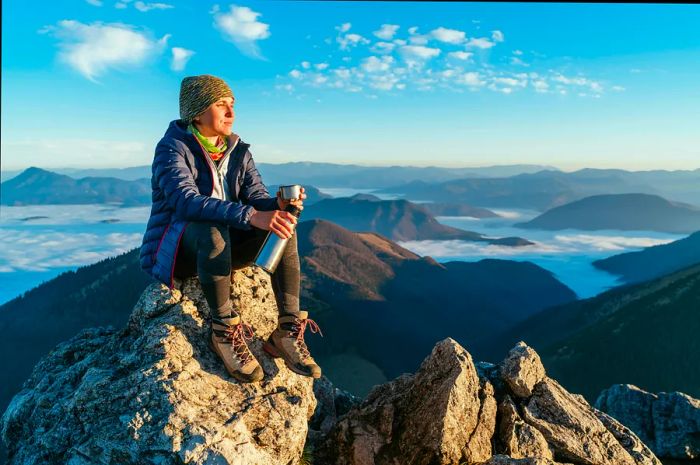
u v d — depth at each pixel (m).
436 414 2.24
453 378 2.31
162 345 1.91
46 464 1.77
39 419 1.92
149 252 1.89
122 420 1.71
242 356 1.90
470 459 2.24
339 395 3.04
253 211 1.71
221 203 1.70
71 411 1.81
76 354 2.28
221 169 1.92
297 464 2.08
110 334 2.46
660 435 3.99
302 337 2.00
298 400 2.03
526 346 2.81
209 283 1.79
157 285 2.11
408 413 2.37
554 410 2.58
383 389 2.58
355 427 2.40
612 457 2.48
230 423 1.76
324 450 2.40
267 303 2.25
